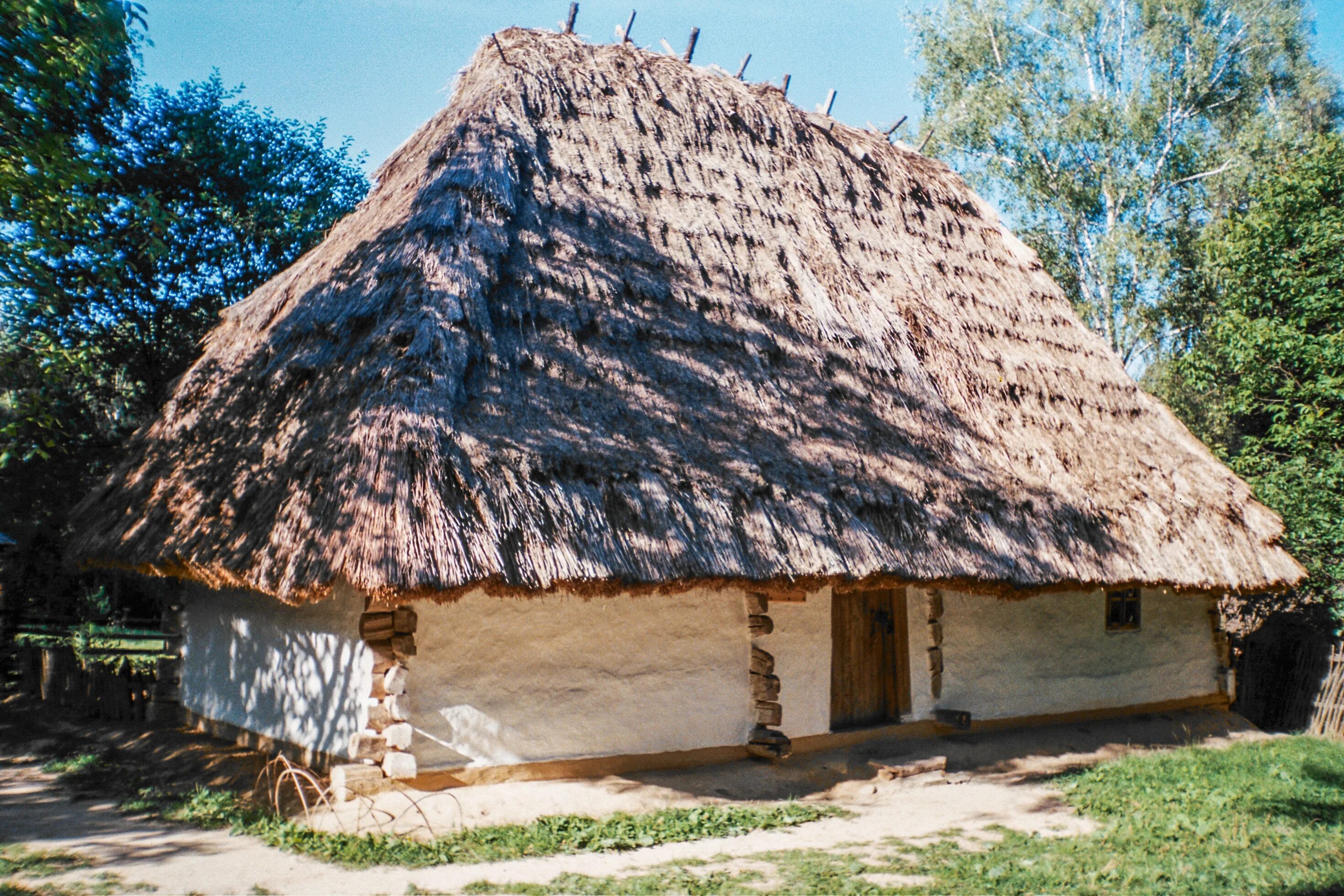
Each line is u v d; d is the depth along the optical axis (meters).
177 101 17.88
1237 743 11.76
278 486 7.25
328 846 6.32
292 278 10.98
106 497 10.82
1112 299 22.92
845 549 8.22
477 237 8.54
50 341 10.88
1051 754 10.63
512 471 7.00
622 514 7.30
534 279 8.66
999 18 23.91
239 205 18.08
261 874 5.83
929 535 8.90
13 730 10.64
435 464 6.69
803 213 11.74
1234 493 12.59
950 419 10.59
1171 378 23.88
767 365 9.52
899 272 12.12
